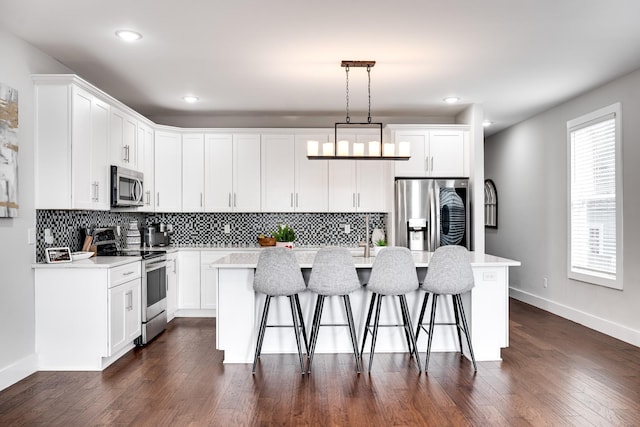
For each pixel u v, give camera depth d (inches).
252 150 245.6
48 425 109.7
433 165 236.8
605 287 198.4
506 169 296.0
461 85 197.8
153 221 254.2
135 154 206.4
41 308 149.6
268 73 180.9
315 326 149.9
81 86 154.8
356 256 185.3
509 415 114.7
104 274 149.7
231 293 158.2
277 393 129.1
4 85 133.6
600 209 203.3
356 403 122.1
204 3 122.2
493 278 161.0
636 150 178.9
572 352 169.8
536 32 142.2
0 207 130.2
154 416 114.5
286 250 145.3
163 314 203.9
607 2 122.9
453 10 127.5
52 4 122.3
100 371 148.9
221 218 256.5
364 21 134.1
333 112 247.8
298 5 124.0
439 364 154.4
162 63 168.6
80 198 154.3
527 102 227.6
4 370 134.0
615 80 190.4
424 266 157.9
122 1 120.8
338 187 247.0
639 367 152.2
